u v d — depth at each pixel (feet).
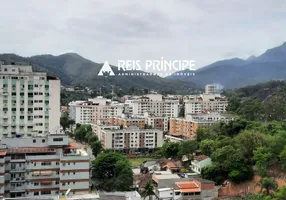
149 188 343.87
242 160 392.68
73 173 332.39
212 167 402.93
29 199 230.89
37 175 331.57
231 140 460.96
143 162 567.18
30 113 405.18
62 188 329.52
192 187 373.61
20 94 401.29
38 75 412.77
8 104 397.80
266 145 407.03
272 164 384.88
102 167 410.31
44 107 409.49
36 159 331.77
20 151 333.21
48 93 410.52
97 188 387.96
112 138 647.15
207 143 486.38
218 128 564.30
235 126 536.01
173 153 547.90
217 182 400.06
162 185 381.81
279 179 366.43
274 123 536.83
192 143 522.06
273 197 326.44
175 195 366.63
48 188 333.62
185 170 469.57
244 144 414.62
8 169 327.26
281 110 653.71
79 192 332.60
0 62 439.22
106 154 431.84
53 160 334.85
